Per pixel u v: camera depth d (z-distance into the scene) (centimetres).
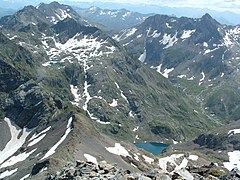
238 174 6094
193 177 5959
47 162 15600
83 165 6531
